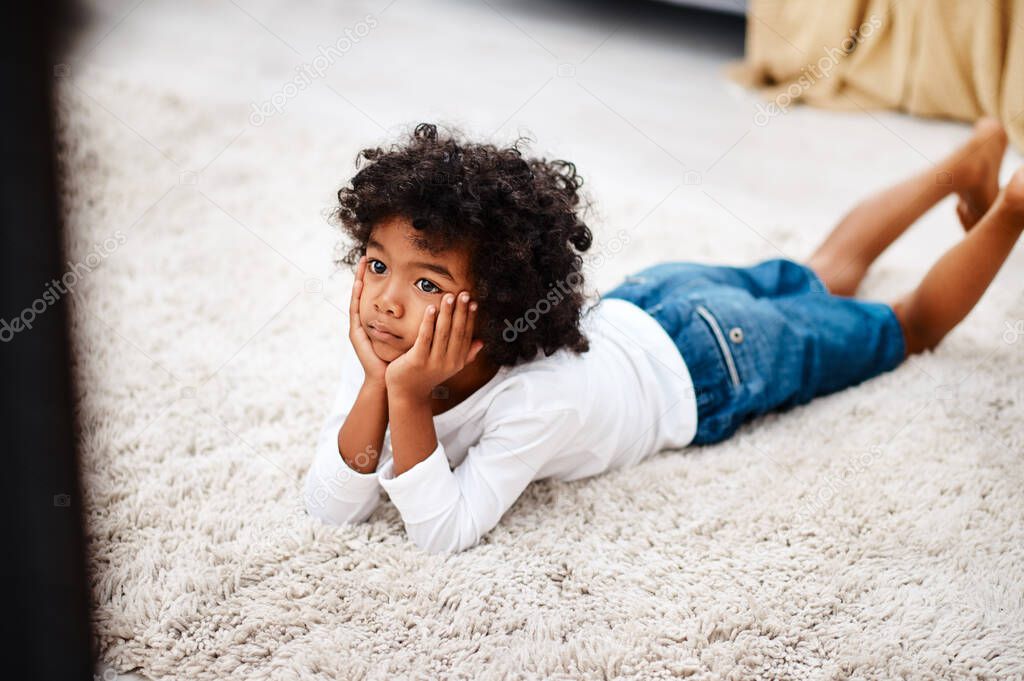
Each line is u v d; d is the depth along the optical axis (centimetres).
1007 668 95
